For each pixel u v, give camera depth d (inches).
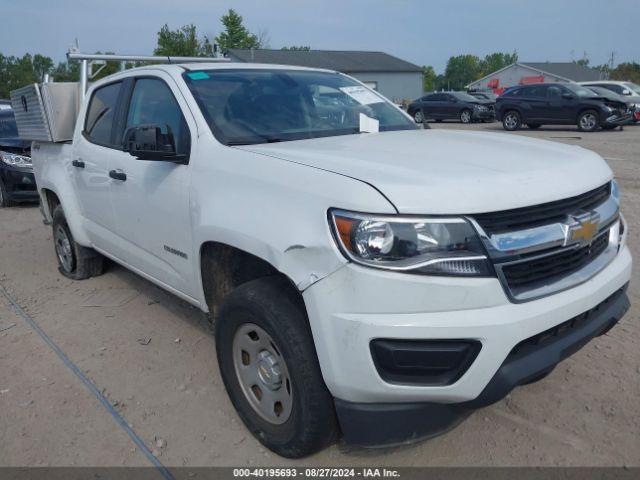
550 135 701.3
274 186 104.1
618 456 109.2
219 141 125.4
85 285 212.4
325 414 100.0
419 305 87.5
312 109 147.9
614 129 767.1
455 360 89.1
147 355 155.5
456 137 134.2
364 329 88.4
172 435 120.3
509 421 120.8
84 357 155.5
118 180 157.9
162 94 147.1
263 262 114.3
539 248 93.9
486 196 90.4
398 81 1978.3
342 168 99.9
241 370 116.3
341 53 1999.3
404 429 94.4
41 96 202.2
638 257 219.3
